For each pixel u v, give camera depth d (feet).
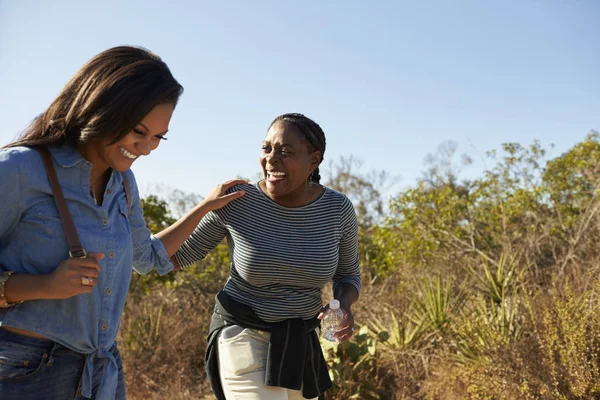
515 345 17.85
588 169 31.99
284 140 10.07
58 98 6.81
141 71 6.69
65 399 6.82
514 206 30.35
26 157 6.52
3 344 6.51
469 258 27.86
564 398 16.21
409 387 19.72
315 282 10.30
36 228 6.56
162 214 27.91
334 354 19.86
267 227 10.26
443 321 21.72
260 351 10.03
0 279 6.26
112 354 7.43
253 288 10.22
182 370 22.67
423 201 31.68
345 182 53.42
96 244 6.85
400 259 30.48
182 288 27.96
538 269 25.40
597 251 25.23
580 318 17.21
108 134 6.57
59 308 6.65
